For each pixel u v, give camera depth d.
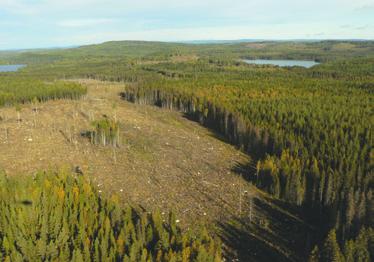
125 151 65.75
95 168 56.38
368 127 80.31
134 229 36.66
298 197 50.47
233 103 108.81
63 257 30.64
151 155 65.12
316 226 45.75
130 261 30.75
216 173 60.53
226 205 49.16
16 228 32.38
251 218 46.25
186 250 31.33
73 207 38.12
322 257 34.97
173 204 47.72
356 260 34.62
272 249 40.31
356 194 44.97
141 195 49.22
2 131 72.75
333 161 60.59
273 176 53.97
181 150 70.69
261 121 87.56
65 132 75.06
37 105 110.50
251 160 70.38
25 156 58.91
